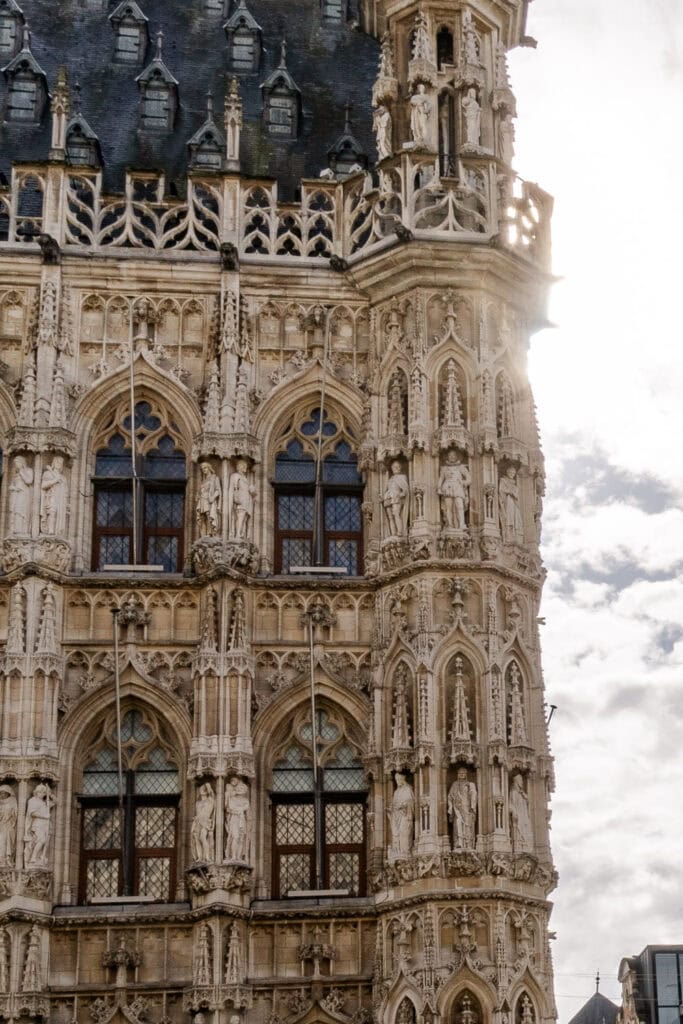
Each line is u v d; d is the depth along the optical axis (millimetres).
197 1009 42250
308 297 49625
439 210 49062
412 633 45438
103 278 49094
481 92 51156
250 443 47656
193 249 49531
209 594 45938
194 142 53688
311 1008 42969
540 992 42688
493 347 48438
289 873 44938
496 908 42781
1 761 43906
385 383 48438
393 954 43062
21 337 48625
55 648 45188
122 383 48531
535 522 48000
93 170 50031
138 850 44812
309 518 48250
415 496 46625
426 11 51656
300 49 57812
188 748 45281
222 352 48406
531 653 46312
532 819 44719
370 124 55219
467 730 44281
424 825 43469
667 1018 68438
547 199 50969
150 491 48062
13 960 42250
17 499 46344
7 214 50000
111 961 42875
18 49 57219
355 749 45906
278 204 50156
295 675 45969
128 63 57125
